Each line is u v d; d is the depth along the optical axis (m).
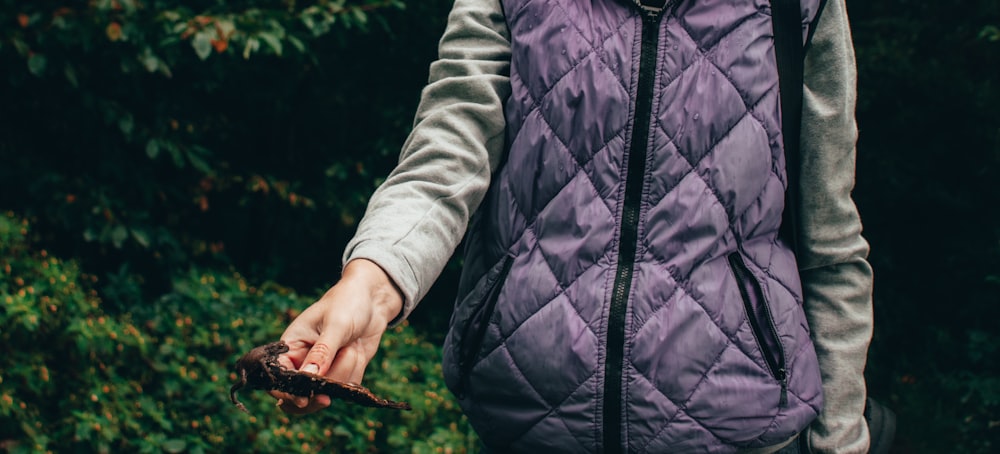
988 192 5.66
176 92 4.79
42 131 4.59
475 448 3.88
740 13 1.25
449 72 1.29
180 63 4.62
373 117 5.32
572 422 1.22
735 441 1.23
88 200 4.44
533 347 1.22
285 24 4.53
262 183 4.96
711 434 1.22
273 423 3.75
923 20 5.96
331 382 0.93
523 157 1.25
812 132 1.31
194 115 4.85
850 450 1.36
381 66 5.28
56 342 3.66
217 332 4.18
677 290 1.21
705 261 1.22
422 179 1.19
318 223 5.31
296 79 5.07
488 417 1.29
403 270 1.06
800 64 1.28
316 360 0.94
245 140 5.26
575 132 1.22
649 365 1.19
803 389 1.29
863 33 6.00
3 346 3.50
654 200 1.21
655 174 1.21
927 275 5.79
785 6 1.26
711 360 1.21
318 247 5.41
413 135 1.25
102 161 4.62
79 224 4.43
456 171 1.21
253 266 5.07
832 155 1.31
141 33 4.20
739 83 1.23
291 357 0.97
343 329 0.97
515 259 1.26
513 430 1.27
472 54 1.30
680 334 1.20
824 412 1.36
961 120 5.66
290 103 5.21
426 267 1.10
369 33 5.09
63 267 4.06
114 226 4.45
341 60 5.21
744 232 1.25
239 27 4.32
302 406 0.94
